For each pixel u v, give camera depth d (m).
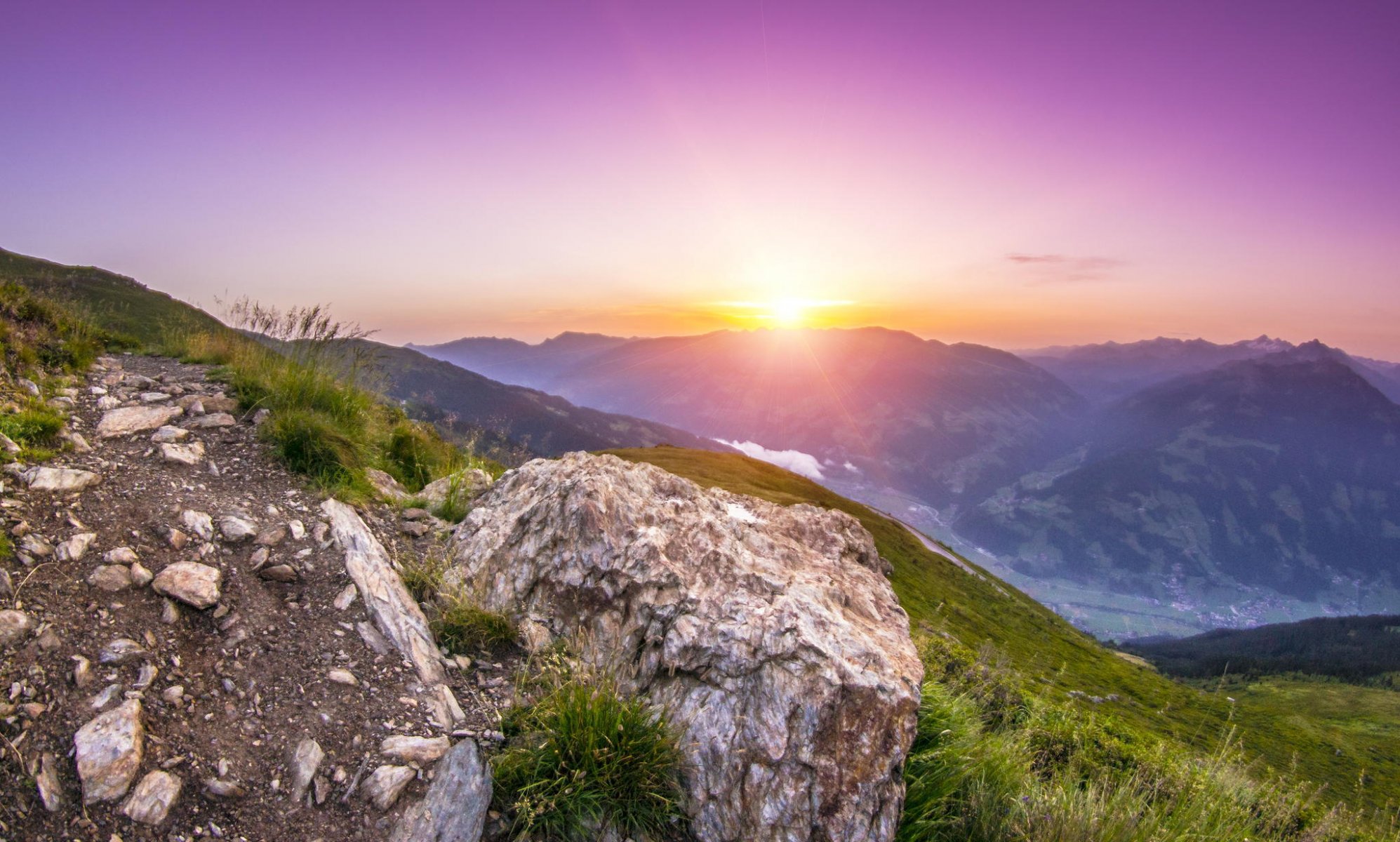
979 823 6.11
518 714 5.79
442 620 6.79
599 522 7.49
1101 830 5.96
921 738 6.76
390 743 5.17
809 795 5.31
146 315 51.78
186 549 6.36
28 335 10.47
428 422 13.83
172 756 4.54
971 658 11.65
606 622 6.88
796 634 6.14
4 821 3.81
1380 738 84.38
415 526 8.62
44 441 7.36
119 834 4.03
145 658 5.07
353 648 6.02
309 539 7.20
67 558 5.59
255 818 4.43
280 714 5.16
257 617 5.96
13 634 4.68
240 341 12.20
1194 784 7.64
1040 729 8.96
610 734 5.32
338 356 10.93
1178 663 173.00
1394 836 7.62
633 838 5.02
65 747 4.25
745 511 9.77
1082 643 83.81
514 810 4.98
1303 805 7.95
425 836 4.59
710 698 5.89
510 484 9.70
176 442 8.39
